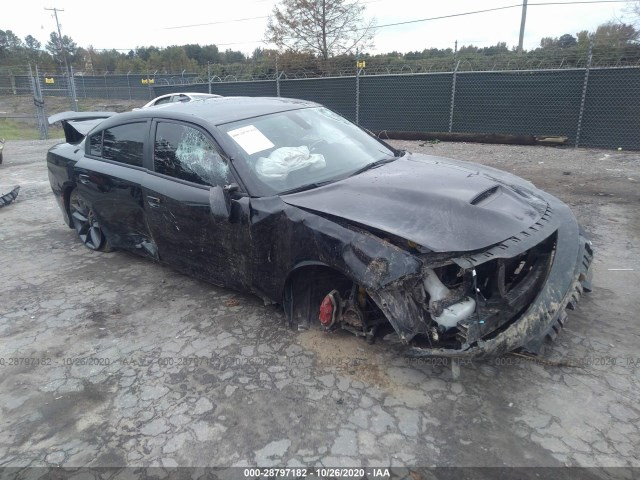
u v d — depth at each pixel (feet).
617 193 22.82
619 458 7.45
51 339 11.84
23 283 15.25
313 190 10.67
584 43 44.68
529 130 42.55
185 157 12.57
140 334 11.81
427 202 9.43
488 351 8.37
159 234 13.47
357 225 9.26
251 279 11.45
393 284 8.47
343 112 53.57
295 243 9.99
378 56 79.77
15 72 101.45
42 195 27.32
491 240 8.59
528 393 8.96
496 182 10.80
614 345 10.25
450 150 39.81
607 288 12.82
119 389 9.78
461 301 8.72
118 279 15.19
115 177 14.35
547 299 9.01
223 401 9.21
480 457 7.61
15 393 9.86
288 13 96.12
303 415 8.72
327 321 10.05
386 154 13.48
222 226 11.40
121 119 14.96
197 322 12.16
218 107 13.41
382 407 8.80
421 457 7.67
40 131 59.62
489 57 52.03
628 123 37.70
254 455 7.91
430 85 47.16
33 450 8.32
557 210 10.77
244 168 11.20
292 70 80.43
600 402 8.64
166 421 8.80
